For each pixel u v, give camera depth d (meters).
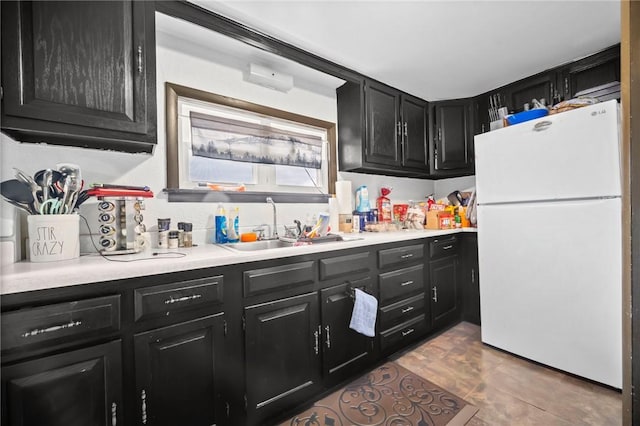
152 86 1.19
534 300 1.76
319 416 1.38
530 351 1.79
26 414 0.79
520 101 2.34
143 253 1.24
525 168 1.78
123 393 0.94
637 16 1.02
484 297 2.03
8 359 0.77
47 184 1.06
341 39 1.76
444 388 1.57
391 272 1.86
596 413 1.34
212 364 1.13
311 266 1.45
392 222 2.65
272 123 2.01
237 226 1.75
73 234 1.07
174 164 1.57
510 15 1.55
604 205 1.48
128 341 0.95
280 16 1.54
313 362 1.45
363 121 2.21
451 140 2.71
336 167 2.35
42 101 0.97
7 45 0.92
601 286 1.50
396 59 2.00
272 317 1.31
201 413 1.10
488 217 1.98
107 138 1.09
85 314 0.87
